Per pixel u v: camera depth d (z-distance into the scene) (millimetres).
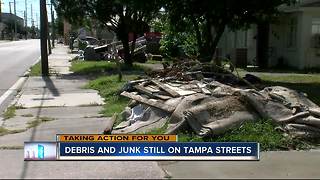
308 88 16484
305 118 9148
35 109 13469
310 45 26297
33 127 10703
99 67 28672
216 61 17328
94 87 18531
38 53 50531
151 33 46094
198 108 9094
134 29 29031
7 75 25469
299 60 26406
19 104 14445
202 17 18484
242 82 13125
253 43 29984
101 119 11594
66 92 17438
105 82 19172
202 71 13773
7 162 7660
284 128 8961
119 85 17250
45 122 11320
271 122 9039
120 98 14227
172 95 10617
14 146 8773
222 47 34344
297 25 26656
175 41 34156
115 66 28531
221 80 13328
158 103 10258
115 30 29203
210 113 9062
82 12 29031
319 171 7105
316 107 10195
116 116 11117
